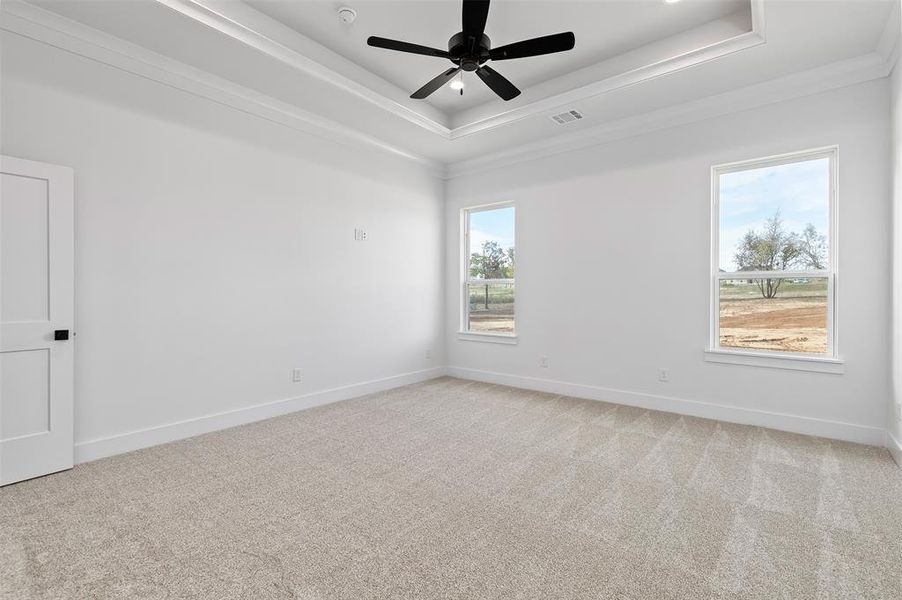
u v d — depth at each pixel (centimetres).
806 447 297
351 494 232
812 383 324
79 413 273
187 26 266
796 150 327
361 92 365
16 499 224
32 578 162
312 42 328
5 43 245
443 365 566
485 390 478
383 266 482
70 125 268
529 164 484
